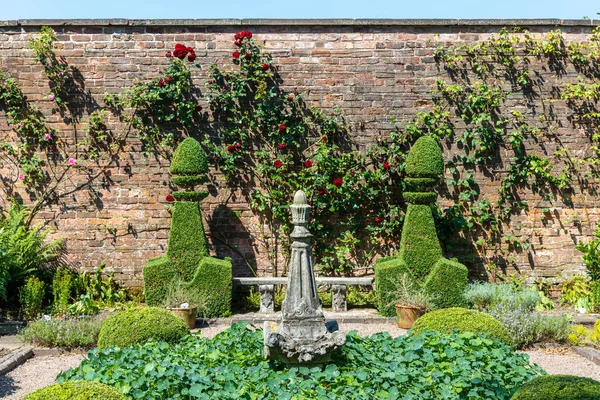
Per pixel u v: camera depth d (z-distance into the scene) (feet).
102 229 31.32
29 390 19.13
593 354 22.52
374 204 31.68
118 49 31.35
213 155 31.45
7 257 27.50
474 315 20.38
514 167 31.63
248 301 30.63
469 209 31.76
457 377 16.14
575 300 30.30
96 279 30.76
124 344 19.54
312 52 31.65
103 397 12.93
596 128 31.94
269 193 31.50
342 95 31.68
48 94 31.17
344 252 31.35
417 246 28.99
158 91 30.94
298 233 17.53
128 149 31.37
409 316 26.89
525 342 24.13
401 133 31.63
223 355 17.66
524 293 28.30
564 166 31.89
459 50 31.71
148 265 28.81
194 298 27.94
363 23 31.53
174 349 18.57
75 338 24.07
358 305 30.96
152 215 31.45
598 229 31.09
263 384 15.43
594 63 31.91
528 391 13.44
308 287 17.37
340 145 31.68
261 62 31.42
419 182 29.30
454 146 31.71
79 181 31.32
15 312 28.40
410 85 31.68
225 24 31.30
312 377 16.11
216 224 31.53
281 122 31.37
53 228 31.22
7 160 31.19
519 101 31.81
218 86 31.42
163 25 31.32
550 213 31.89
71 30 31.24
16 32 31.12
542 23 31.60
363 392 15.21
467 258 31.63
